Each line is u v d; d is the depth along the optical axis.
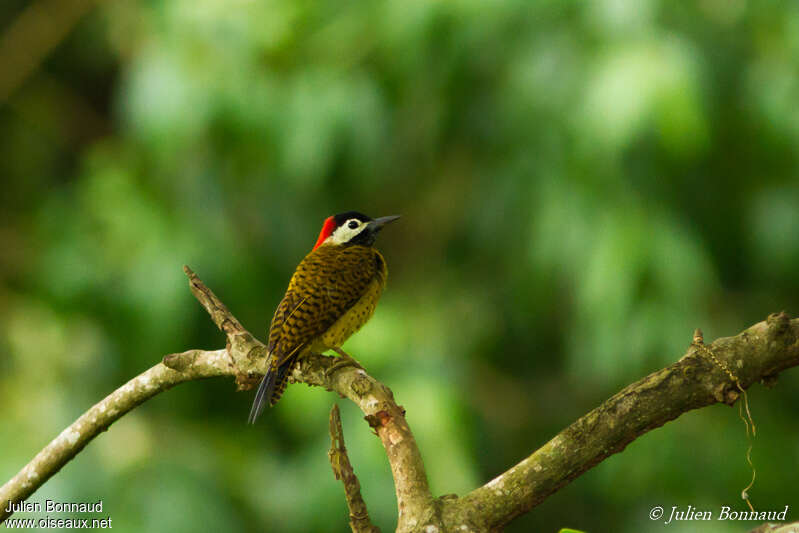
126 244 12.56
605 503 14.62
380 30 12.17
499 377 14.50
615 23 11.09
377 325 12.91
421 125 13.52
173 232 12.58
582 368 12.68
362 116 12.12
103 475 11.57
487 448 13.54
